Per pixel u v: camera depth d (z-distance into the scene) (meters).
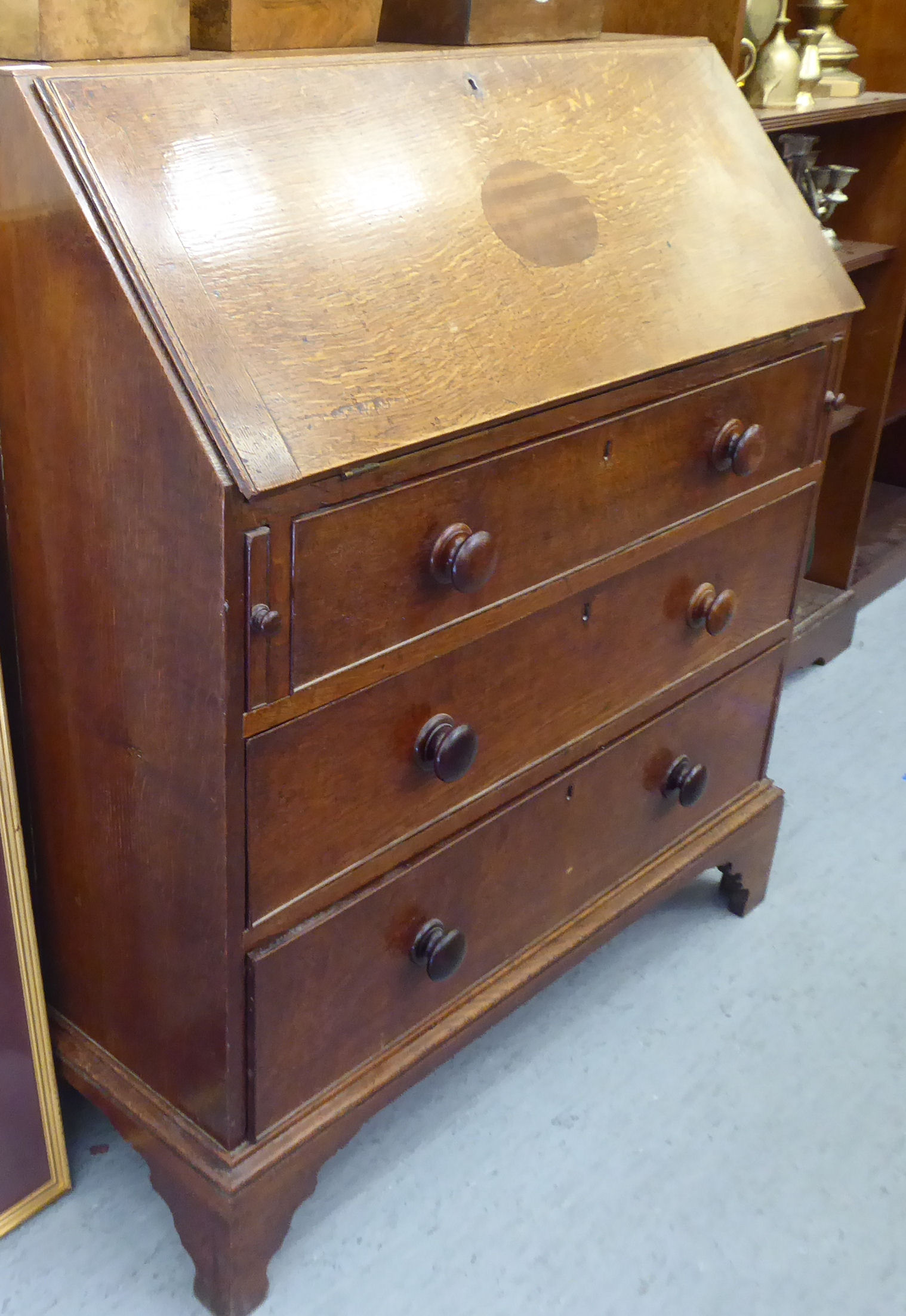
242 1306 1.33
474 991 1.51
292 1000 1.24
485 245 1.21
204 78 1.06
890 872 2.12
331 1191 1.50
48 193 0.98
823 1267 1.44
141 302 0.96
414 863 1.33
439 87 1.24
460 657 1.27
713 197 1.48
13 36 1.06
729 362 1.45
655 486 1.43
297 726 1.12
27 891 1.30
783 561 1.77
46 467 1.10
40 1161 1.43
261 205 1.06
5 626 1.25
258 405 0.99
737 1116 1.63
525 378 1.18
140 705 1.12
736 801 1.92
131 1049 1.35
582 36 1.53
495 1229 1.46
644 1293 1.40
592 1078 1.68
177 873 1.17
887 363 2.53
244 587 1.00
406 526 1.13
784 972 1.89
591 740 1.53
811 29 2.23
